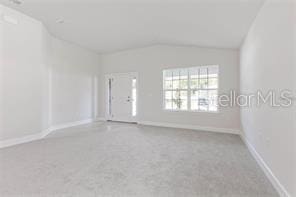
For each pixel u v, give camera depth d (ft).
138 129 17.54
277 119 6.45
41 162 8.80
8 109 11.63
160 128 18.12
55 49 17.17
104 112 23.58
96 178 7.16
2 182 6.75
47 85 15.56
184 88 18.48
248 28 10.98
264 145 7.93
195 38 14.74
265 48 7.82
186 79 18.35
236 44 14.42
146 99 20.54
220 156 9.85
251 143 10.59
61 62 17.94
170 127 18.69
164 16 11.44
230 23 10.57
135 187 6.49
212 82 16.99
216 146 11.78
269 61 7.32
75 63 19.83
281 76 6.14
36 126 13.55
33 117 13.28
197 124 17.52
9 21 11.55
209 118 16.90
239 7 8.59
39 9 11.69
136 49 21.17
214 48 16.53
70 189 6.31
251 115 10.58
